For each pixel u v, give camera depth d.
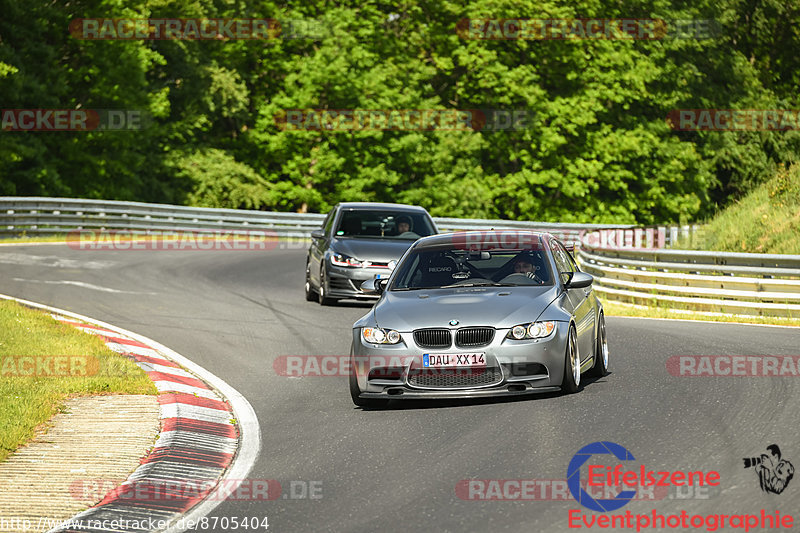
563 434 19.95
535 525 14.60
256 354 32.41
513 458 18.41
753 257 43.38
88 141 113.50
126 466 19.09
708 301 44.78
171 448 20.25
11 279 50.56
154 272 56.53
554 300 24.44
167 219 86.94
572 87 135.00
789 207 63.62
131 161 114.75
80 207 81.06
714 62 143.38
